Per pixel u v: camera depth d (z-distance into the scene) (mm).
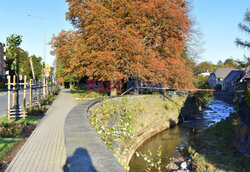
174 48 19984
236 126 12133
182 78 21172
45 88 21953
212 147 11758
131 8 17266
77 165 2338
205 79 43500
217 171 8789
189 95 27469
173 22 19312
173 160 11969
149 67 18234
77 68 20438
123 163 8445
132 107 17156
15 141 6969
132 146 12703
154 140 16141
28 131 8117
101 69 17641
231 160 9516
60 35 20938
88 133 4113
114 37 16953
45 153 5559
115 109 13781
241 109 11492
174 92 25781
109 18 16766
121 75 17453
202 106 32906
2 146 6348
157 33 19844
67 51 20297
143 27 18766
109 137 9875
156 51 20266
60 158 5191
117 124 13406
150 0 18125
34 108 13102
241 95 11461
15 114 10992
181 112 24281
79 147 3119
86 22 17984
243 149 10359
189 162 10906
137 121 16812
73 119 5828
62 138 7074
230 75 57031
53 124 9508
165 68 19281
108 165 2361
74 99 21859
